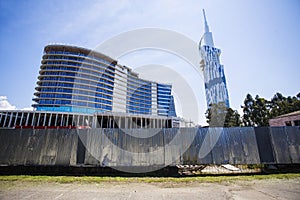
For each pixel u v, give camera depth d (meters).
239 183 5.49
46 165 7.50
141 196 4.16
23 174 7.34
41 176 6.64
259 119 23.80
